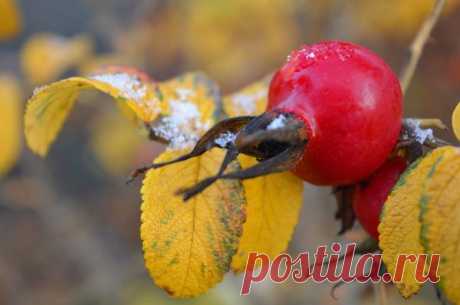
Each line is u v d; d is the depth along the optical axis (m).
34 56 0.33
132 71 0.18
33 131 0.17
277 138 0.15
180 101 0.17
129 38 0.40
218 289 0.34
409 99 0.41
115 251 0.55
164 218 0.16
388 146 0.16
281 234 0.17
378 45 0.38
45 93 0.17
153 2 0.41
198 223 0.16
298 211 0.17
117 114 0.48
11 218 0.60
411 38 0.37
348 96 0.15
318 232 0.34
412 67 0.19
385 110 0.16
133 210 0.58
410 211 0.15
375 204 0.16
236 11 0.41
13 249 0.58
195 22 0.42
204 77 0.18
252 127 0.15
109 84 0.17
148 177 0.16
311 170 0.16
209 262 0.16
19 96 0.27
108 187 0.61
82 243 0.44
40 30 0.57
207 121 0.17
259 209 0.17
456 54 0.38
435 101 0.40
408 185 0.15
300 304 0.33
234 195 0.16
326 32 0.35
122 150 0.49
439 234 0.15
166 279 0.16
